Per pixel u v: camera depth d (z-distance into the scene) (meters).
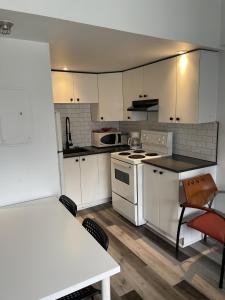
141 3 1.76
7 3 1.29
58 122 2.53
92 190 3.59
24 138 1.93
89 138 4.02
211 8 2.18
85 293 1.36
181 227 2.42
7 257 1.21
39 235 1.41
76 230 1.47
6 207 1.87
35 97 1.94
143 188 2.90
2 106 1.81
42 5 1.38
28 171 1.99
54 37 1.80
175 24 1.96
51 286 1.00
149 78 2.95
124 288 1.97
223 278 2.03
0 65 1.78
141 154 3.16
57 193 2.16
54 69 3.20
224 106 2.44
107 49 2.20
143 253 2.43
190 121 2.46
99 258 1.18
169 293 1.90
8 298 0.94
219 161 2.57
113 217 3.28
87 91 3.51
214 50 2.36
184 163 2.60
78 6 1.50
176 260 2.30
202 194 2.33
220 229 1.98
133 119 3.42
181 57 2.46
